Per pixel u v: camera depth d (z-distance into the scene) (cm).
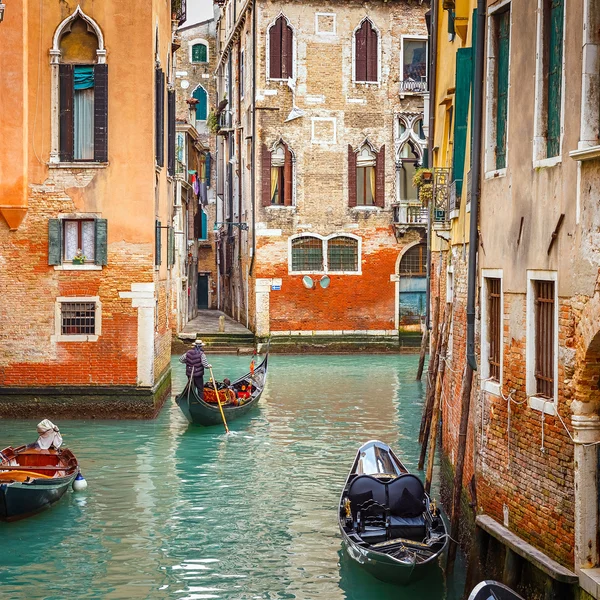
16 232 1797
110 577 1002
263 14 3055
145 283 1809
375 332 3125
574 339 768
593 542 757
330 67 3088
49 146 1788
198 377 1822
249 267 3266
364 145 3123
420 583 977
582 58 748
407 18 3108
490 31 1019
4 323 1811
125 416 1844
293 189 3086
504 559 912
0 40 1741
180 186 3145
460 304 1269
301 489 1357
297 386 2361
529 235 873
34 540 1120
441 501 1294
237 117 3591
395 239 3122
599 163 718
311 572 1019
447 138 1595
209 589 971
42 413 1823
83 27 1788
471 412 1121
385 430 1795
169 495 1320
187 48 4700
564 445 791
